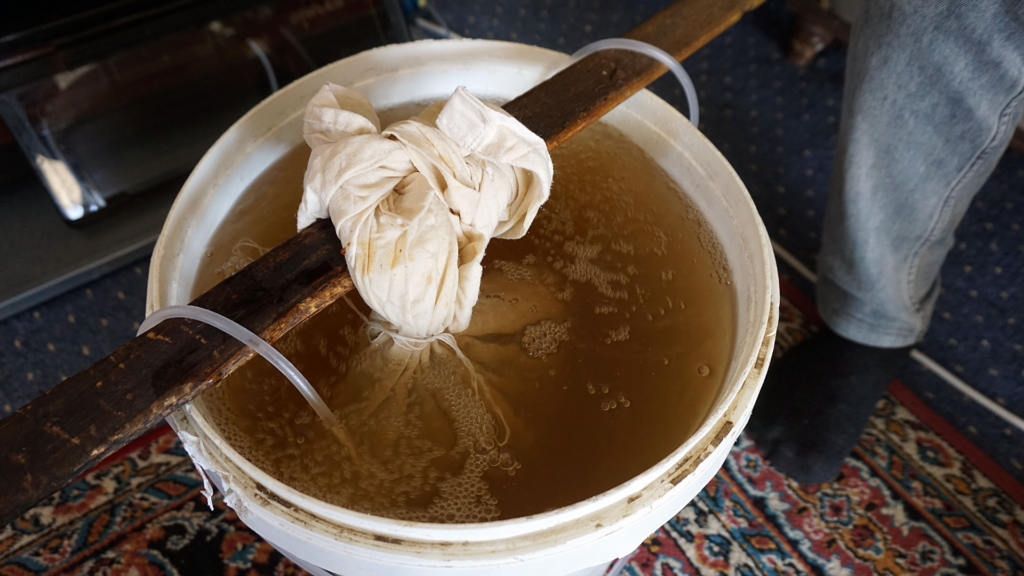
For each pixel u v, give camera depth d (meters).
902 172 0.48
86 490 0.54
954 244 0.71
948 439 0.59
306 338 0.39
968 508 0.55
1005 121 0.43
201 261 0.41
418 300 0.34
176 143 0.71
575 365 0.39
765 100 0.85
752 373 0.33
